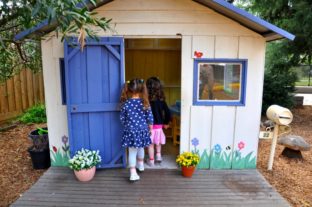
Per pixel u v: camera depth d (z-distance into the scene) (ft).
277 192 10.49
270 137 12.42
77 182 11.21
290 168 12.98
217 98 12.05
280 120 11.65
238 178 11.64
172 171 12.25
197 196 10.13
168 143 16.21
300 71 48.06
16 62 14.58
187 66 11.71
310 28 20.29
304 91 45.42
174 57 18.08
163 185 10.96
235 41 11.52
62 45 11.60
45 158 12.69
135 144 10.78
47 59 11.75
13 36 9.96
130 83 11.03
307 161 13.91
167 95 18.43
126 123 11.00
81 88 11.60
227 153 12.41
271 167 12.66
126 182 11.21
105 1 11.12
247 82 11.86
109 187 10.79
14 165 13.16
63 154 12.62
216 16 11.37
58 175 11.84
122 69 11.62
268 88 24.66
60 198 9.96
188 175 11.64
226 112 12.05
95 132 12.04
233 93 12.07
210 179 11.52
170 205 9.50
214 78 11.89
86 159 11.12
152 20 11.44
